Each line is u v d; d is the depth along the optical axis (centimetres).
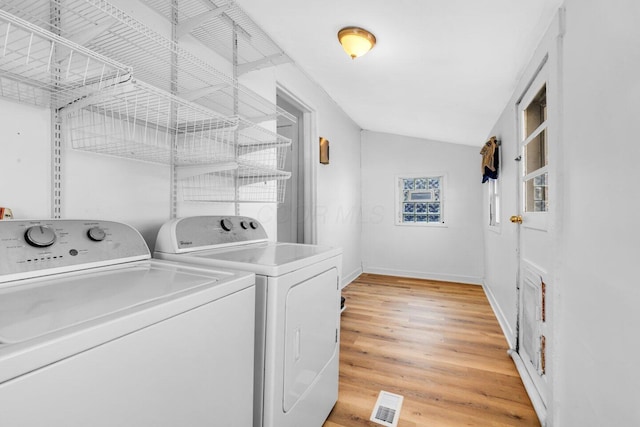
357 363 214
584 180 113
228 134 175
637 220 80
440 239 472
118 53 133
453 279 462
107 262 104
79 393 55
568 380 127
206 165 152
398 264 495
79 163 117
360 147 513
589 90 109
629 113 84
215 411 86
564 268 133
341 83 299
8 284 80
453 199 466
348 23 186
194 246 137
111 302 71
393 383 190
